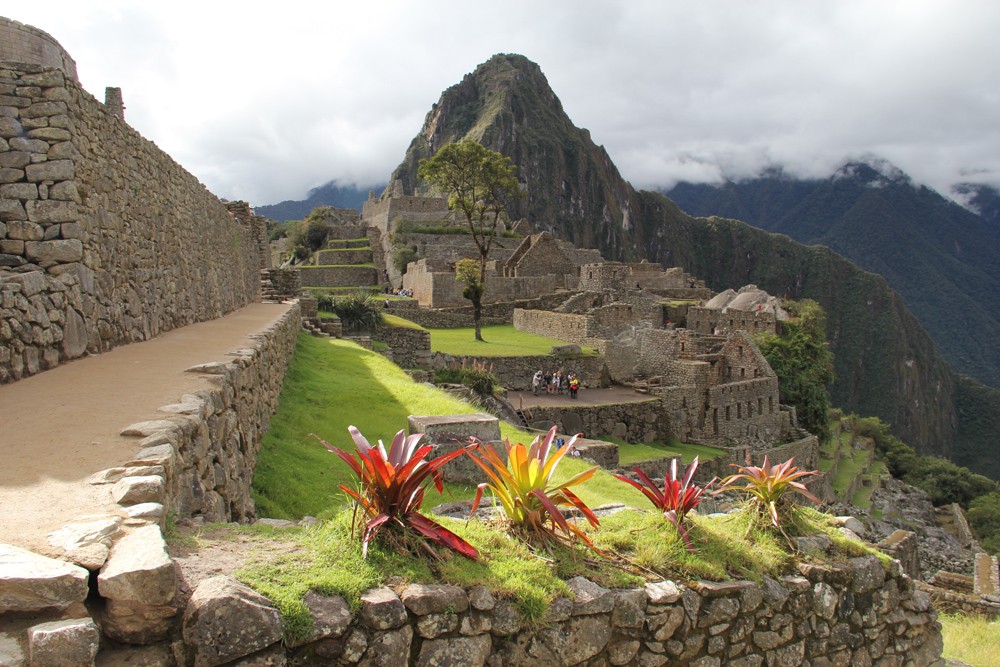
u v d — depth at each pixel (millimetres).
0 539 3131
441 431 9352
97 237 9008
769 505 6379
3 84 8055
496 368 30047
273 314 19453
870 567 6523
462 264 41188
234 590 3135
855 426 69375
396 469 4152
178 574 3303
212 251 17922
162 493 3779
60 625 2670
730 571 5535
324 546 3957
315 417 11602
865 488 45188
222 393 6508
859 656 6312
